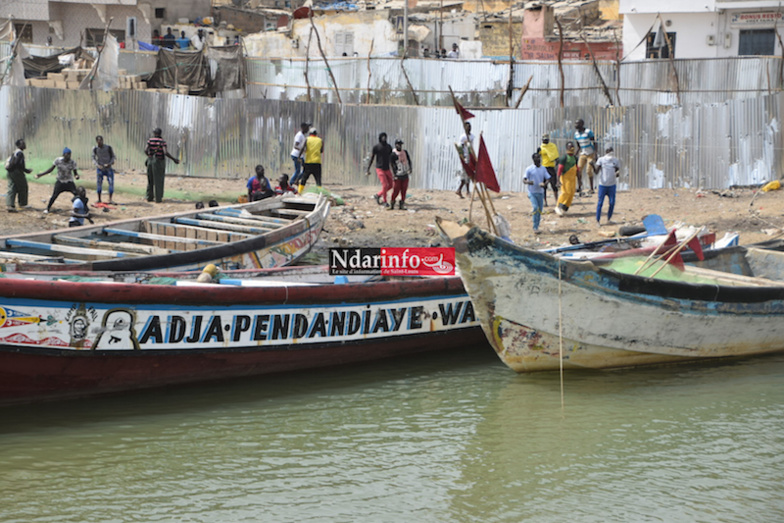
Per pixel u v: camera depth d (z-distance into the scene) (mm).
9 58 25156
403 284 9898
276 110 22859
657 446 8000
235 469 7477
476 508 6773
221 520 6559
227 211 14781
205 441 8055
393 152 19078
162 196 19578
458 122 22016
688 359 10570
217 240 13297
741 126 21328
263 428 8375
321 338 9508
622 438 8180
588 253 12344
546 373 10172
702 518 6605
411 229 17359
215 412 8758
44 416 8500
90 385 8555
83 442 7945
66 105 23266
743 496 6984
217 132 23062
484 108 21859
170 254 10906
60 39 41312
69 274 9227
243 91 26594
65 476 7254
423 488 7141
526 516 6652
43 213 17562
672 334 10117
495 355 10961
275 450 7883
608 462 7648
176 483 7184
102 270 10094
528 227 17547
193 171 23328
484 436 8227
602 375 10180
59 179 17500
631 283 9539
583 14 45062
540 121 21656
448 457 7758
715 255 12250
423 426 8484
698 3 30984
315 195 16391
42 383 8266
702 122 21344
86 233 12508
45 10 39969
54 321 7914
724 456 7785
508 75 24828
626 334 9859
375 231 17234
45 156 23484
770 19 30297
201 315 8633
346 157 22828
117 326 8234
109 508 6707
